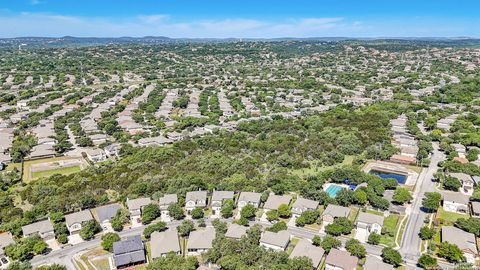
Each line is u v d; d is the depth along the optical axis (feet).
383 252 327.67
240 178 483.92
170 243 349.41
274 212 403.34
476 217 396.37
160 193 451.12
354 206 430.61
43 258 347.36
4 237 365.81
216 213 425.28
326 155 579.89
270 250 335.67
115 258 331.77
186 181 471.62
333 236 371.56
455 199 420.77
